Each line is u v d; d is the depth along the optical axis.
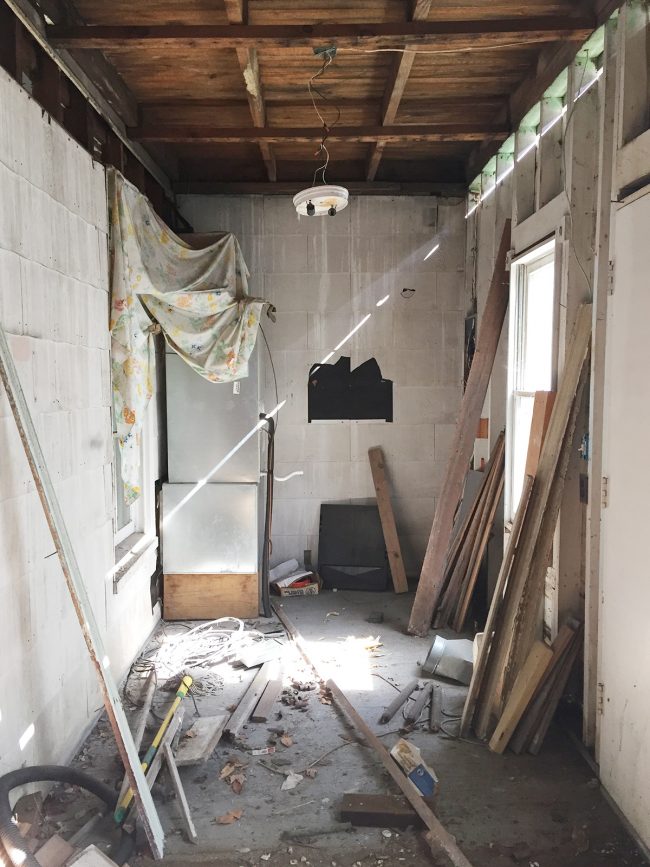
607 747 2.61
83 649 2.95
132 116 3.94
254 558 4.68
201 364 4.34
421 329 5.36
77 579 2.32
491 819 2.48
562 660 2.95
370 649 4.11
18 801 2.32
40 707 2.47
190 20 3.07
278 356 5.34
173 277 3.99
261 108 3.84
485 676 3.12
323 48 3.00
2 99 2.20
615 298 2.56
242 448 4.68
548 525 3.04
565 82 3.30
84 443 3.00
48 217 2.60
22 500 2.33
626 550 2.46
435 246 5.32
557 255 3.22
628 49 2.52
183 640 4.23
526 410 3.93
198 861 2.26
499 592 3.12
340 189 3.67
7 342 2.19
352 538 5.36
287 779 2.72
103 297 3.30
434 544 4.40
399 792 2.63
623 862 2.26
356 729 3.13
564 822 2.47
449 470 4.42
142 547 4.18
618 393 2.53
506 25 2.80
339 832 2.42
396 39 2.86
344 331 5.34
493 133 4.07
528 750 2.93
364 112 4.23
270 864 2.26
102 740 2.97
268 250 5.27
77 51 3.03
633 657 2.40
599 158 2.73
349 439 5.40
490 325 4.36
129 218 3.50
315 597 5.14
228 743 3.01
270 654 4.00
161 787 2.67
